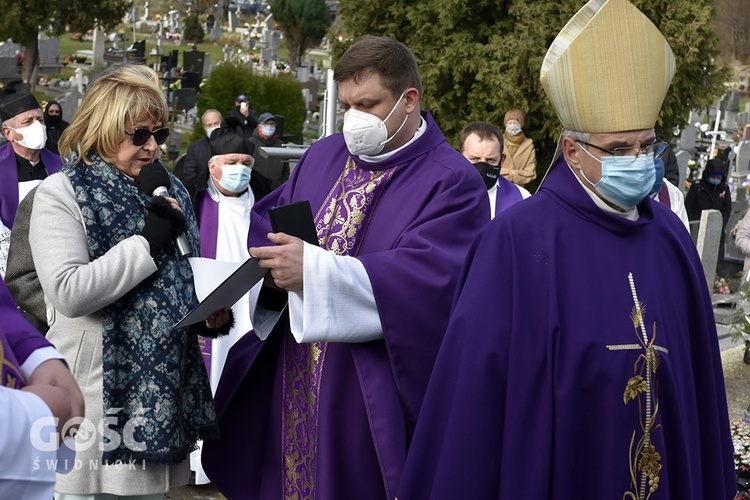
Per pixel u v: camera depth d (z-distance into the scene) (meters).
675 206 5.98
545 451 2.53
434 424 2.64
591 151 2.60
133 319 3.06
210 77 15.53
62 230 3.00
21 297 3.31
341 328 3.05
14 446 1.87
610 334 2.56
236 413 3.52
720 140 20.03
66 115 16.02
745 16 27.19
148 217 3.06
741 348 8.46
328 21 28.88
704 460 2.79
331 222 3.33
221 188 5.04
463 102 10.08
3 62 18.44
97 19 20.34
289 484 3.43
